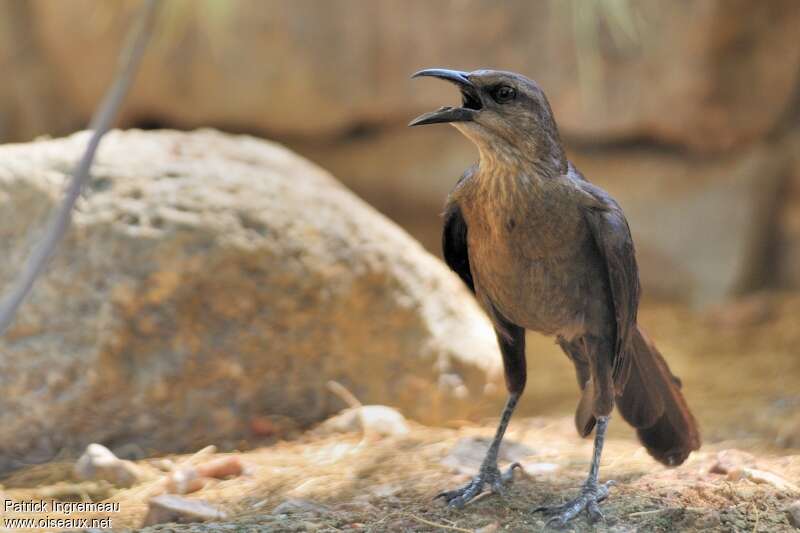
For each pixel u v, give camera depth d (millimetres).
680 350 14773
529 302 8578
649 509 8344
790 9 15805
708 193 16859
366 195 18438
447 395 11289
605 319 8523
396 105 17750
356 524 8102
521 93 8242
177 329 10352
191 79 17906
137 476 9438
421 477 9312
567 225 8242
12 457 9922
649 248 17141
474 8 16875
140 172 10859
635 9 15875
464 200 8594
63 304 10148
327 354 10961
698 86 16078
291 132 18328
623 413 9289
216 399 10469
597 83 16422
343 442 10391
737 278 16719
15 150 10953
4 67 19016
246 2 17375
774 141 16875
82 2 18078
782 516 8180
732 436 11062
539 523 8172
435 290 11695
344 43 17562
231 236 10602
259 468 9633
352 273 11086
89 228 10344
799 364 13820
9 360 9992
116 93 6547
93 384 10008
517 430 11320
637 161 17188
